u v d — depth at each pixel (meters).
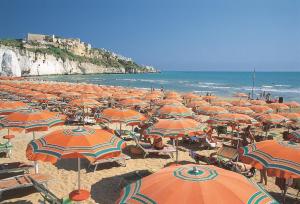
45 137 7.05
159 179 4.07
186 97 27.80
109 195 9.20
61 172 10.88
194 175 4.01
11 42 159.50
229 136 17.12
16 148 13.62
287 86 92.00
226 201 3.55
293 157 6.24
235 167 10.62
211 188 3.72
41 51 150.00
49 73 150.38
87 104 19.34
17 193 9.00
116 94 27.23
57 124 10.15
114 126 19.86
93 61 196.25
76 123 20.02
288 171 5.96
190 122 10.06
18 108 14.10
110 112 13.12
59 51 174.12
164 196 3.67
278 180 8.80
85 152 6.45
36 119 9.84
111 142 7.02
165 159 12.85
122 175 10.80
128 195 3.98
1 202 8.48
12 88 30.27
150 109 24.84
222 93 62.56
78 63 179.88
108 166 11.62
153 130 9.72
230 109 18.62
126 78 140.75
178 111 14.45
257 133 18.81
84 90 30.66
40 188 7.85
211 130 15.34
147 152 12.73
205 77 169.00
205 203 3.50
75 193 7.80
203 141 15.05
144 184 4.07
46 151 6.50
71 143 6.62
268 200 3.78
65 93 25.77
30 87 34.03
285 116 16.73
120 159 11.41
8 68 98.38
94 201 8.80
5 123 9.69
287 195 9.59
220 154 11.22
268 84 103.06
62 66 163.88
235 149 11.06
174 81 117.31
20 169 9.80
